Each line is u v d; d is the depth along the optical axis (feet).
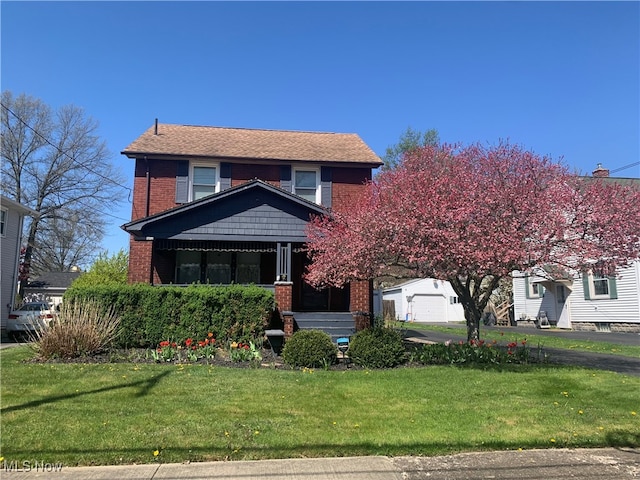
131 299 38.24
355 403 21.72
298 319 45.27
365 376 27.55
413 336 60.03
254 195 46.62
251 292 39.40
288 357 31.07
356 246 30.48
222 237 45.57
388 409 20.88
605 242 29.99
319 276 33.99
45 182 103.55
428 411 20.67
